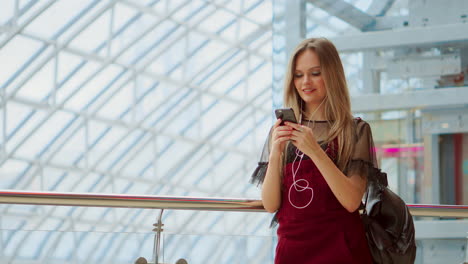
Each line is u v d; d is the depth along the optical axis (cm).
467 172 521
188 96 2859
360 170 305
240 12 2764
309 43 324
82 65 2494
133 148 2831
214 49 2812
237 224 3044
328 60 319
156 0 2508
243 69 2952
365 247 310
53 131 2591
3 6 2253
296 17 543
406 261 315
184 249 357
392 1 548
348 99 321
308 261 307
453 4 532
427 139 532
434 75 535
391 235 316
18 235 327
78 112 2589
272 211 331
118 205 333
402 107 539
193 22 2683
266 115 3134
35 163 2614
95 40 2470
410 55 539
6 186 2573
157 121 2834
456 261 491
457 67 528
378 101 542
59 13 2338
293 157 320
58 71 2459
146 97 2739
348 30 553
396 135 539
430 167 533
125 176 2859
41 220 2814
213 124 2994
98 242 339
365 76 548
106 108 2662
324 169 296
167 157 2947
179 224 3025
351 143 312
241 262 367
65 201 326
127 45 2555
